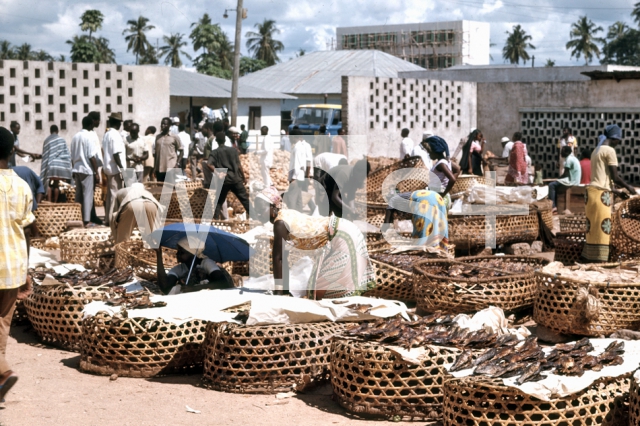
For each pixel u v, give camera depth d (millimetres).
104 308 5566
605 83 23422
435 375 4594
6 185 4664
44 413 4645
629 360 4430
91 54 62469
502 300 6238
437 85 24156
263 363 5102
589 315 5703
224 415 4672
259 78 46219
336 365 4836
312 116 29578
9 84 17562
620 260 8281
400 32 93688
